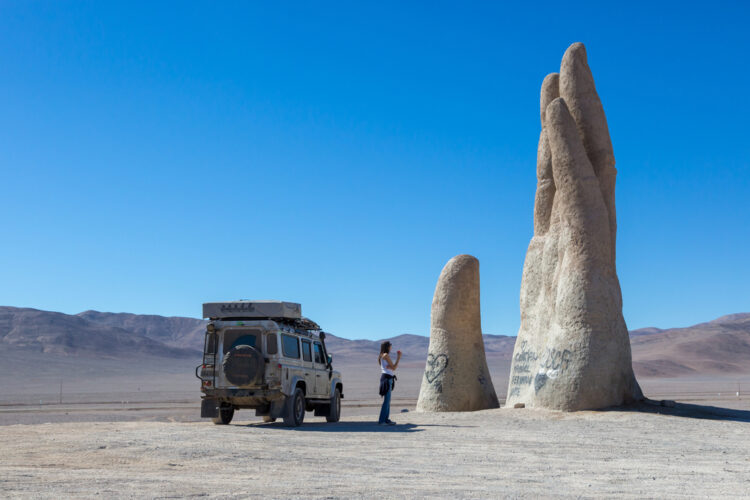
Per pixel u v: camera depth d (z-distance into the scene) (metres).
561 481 9.20
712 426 17.08
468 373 23.27
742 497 8.05
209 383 17.80
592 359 20.06
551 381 20.45
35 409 33.06
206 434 14.38
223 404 18.48
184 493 7.64
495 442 13.99
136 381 89.44
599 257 20.94
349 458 11.29
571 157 21.56
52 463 10.01
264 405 18.34
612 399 20.05
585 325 20.41
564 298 20.97
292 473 9.56
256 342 17.75
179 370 130.12
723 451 12.75
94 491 7.66
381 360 18.44
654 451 12.70
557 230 23.17
